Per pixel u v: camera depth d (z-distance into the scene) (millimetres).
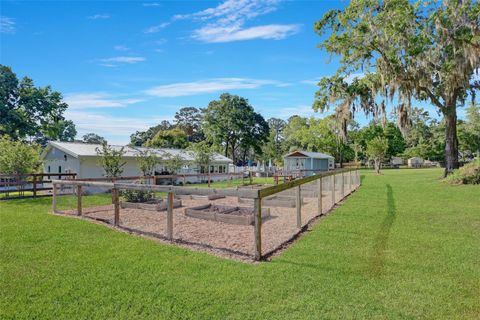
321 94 18719
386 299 3107
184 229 6535
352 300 3092
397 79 15266
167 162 20906
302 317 2779
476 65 13914
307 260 4277
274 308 2945
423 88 16375
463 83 15406
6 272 3885
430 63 15445
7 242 5199
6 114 28547
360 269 3918
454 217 7203
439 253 4531
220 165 28359
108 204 10516
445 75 15516
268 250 4852
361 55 16531
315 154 34438
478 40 13805
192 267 4051
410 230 5957
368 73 17469
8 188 15336
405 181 17734
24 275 3791
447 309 2900
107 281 3604
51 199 11703
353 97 18062
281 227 6680
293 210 9055
